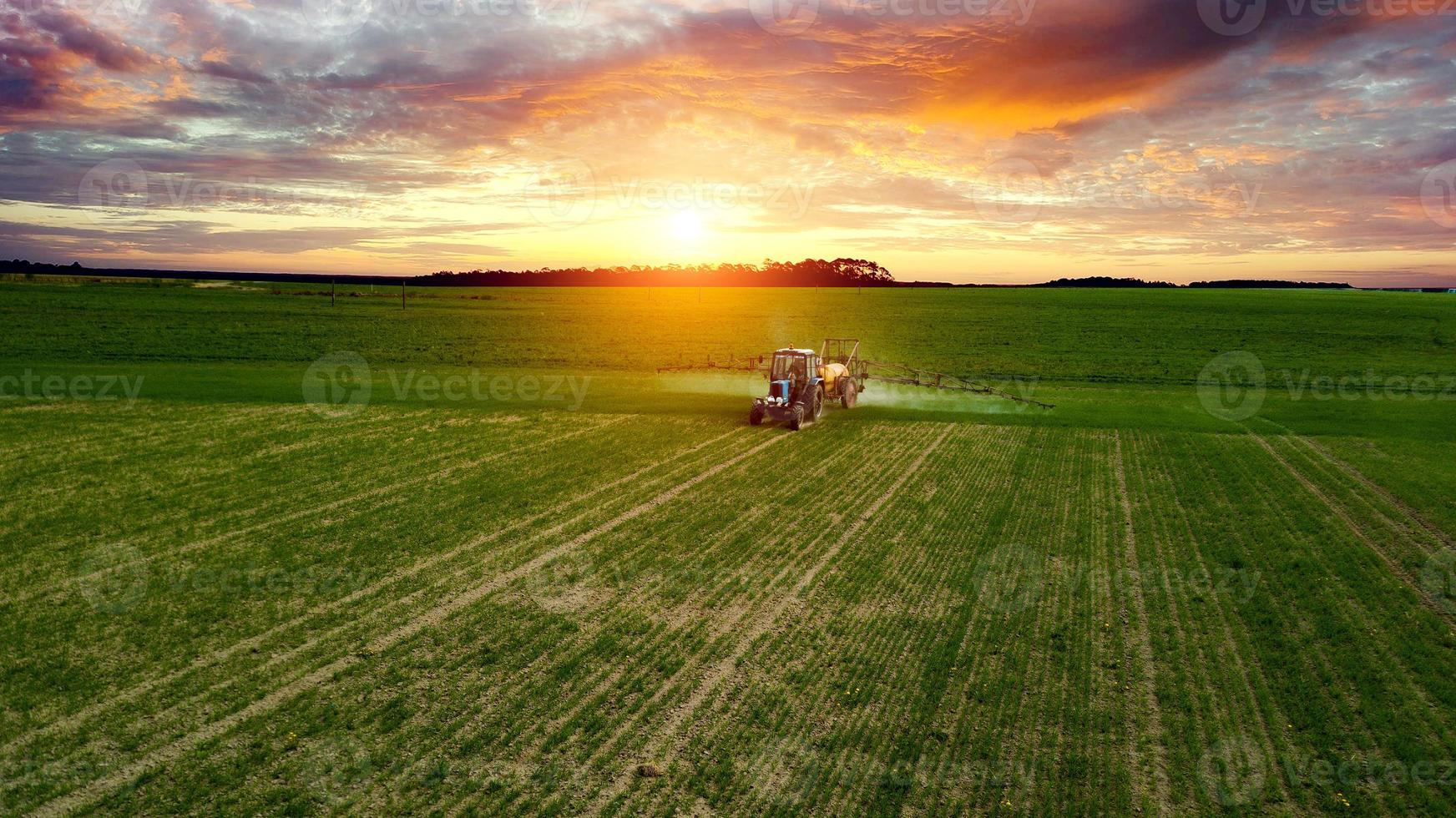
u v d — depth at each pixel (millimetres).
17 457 20891
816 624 12094
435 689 10242
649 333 67375
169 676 10453
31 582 13188
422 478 19750
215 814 7977
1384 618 12578
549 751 9023
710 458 22172
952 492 19125
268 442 23328
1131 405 32594
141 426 25000
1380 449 24219
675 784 8484
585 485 19344
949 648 11391
